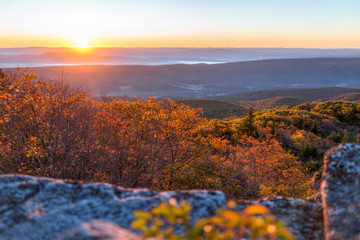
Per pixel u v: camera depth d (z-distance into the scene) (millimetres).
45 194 2404
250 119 32375
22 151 8719
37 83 9062
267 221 1081
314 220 2547
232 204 1055
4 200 2262
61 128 9203
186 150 12312
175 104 12875
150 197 2439
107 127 9609
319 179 4848
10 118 8156
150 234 1110
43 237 1788
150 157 10617
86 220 2035
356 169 2492
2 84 8945
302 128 46625
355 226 1873
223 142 14383
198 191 2576
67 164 9172
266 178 14328
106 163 9500
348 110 55312
